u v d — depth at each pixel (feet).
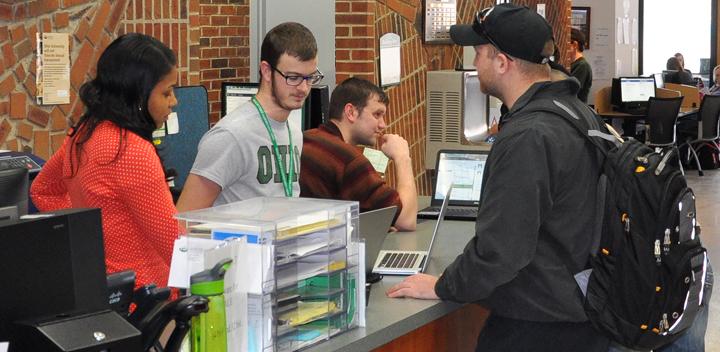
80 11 13.84
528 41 9.23
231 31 28.07
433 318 9.35
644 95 44.04
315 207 8.10
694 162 44.24
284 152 10.33
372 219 9.73
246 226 7.43
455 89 20.61
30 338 5.38
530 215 8.52
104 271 5.87
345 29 18.42
